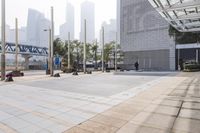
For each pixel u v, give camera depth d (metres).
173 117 5.64
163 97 8.37
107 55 44.38
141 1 49.84
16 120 5.74
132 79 17.14
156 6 16.23
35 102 7.88
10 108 7.00
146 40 48.97
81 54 43.69
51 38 22.75
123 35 53.84
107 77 19.69
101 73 27.05
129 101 7.82
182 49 41.97
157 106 6.90
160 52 46.28
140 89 10.95
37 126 5.25
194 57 40.19
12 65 44.50
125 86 12.38
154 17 47.34
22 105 7.41
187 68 27.09
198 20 20.19
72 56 43.09
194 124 5.06
